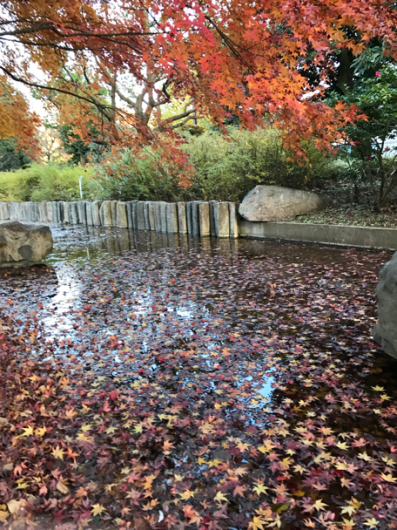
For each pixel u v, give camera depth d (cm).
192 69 271
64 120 475
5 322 464
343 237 787
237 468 212
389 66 692
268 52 225
